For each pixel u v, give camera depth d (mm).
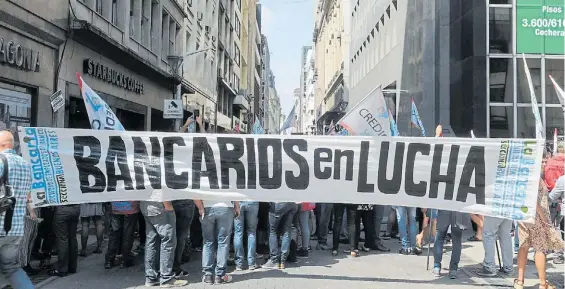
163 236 6832
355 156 7207
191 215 7504
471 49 16641
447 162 7059
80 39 13672
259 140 7195
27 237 6816
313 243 10758
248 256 7973
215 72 38188
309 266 8281
